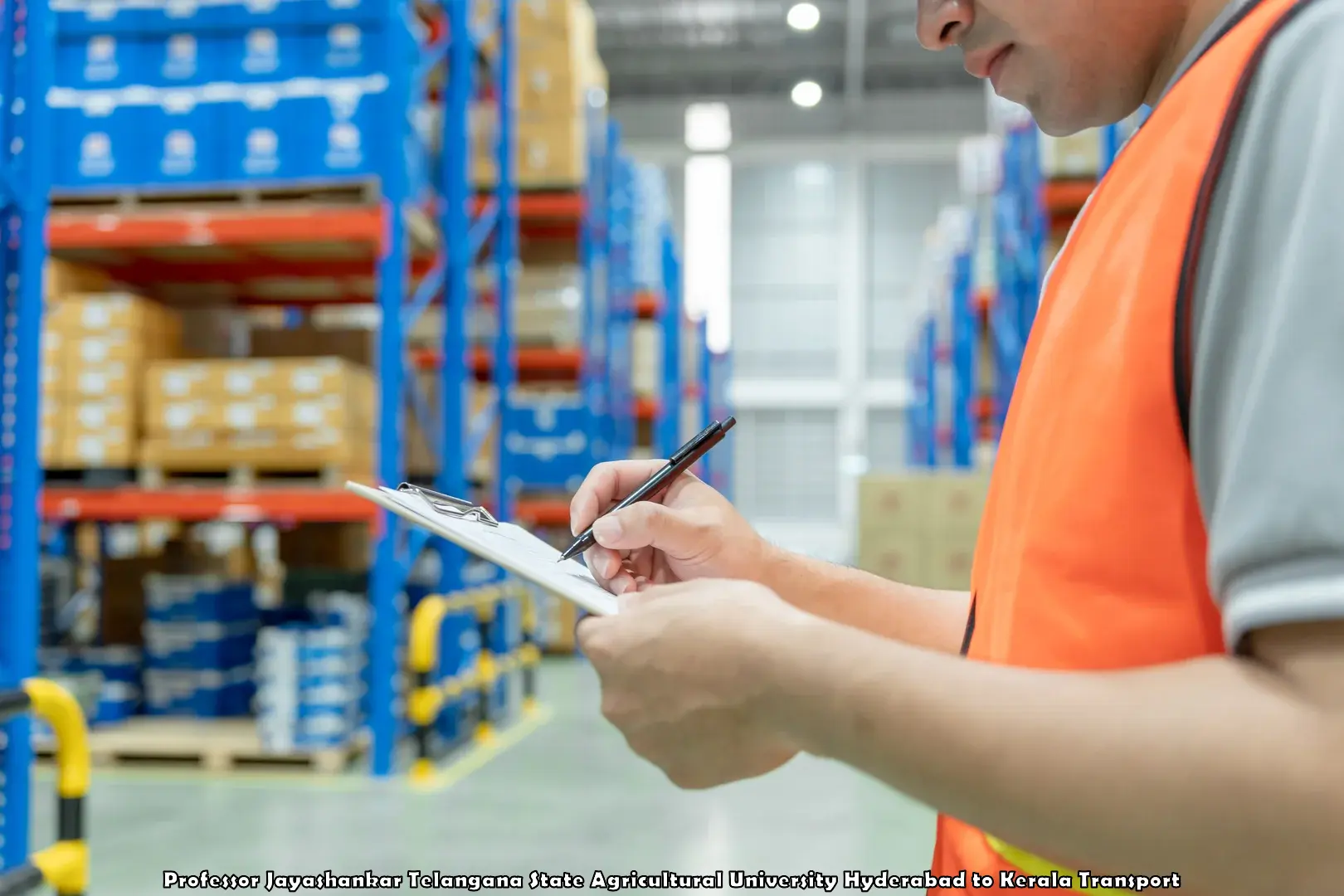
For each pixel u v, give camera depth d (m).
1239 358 0.39
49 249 4.74
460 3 4.96
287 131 4.25
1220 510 0.37
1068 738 0.37
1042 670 0.43
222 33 4.32
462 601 4.59
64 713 1.73
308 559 5.91
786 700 0.43
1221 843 0.35
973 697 0.40
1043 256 6.27
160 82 4.34
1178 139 0.46
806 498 17.80
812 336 18.00
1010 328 7.55
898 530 7.56
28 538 2.72
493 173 6.43
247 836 3.38
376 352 5.05
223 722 4.82
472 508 0.87
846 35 17.28
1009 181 7.15
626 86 18.66
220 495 4.31
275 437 4.33
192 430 4.37
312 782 4.15
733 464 17.92
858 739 0.41
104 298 4.52
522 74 6.74
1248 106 0.42
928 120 18.17
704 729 0.48
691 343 11.84
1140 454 0.45
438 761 4.57
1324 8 0.41
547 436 7.71
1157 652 0.44
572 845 3.32
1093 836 0.37
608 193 8.29
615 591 0.77
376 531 4.23
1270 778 0.34
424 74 4.59
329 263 5.24
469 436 5.74
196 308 5.09
